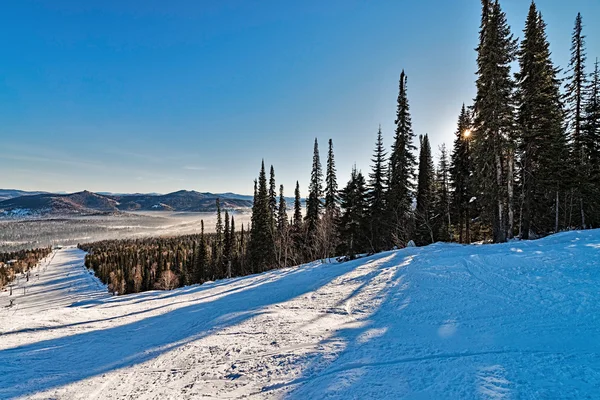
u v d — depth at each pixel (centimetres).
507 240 1856
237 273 4966
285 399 489
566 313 686
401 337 691
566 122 2284
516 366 486
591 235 1399
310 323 893
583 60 2245
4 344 965
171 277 5488
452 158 2956
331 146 4119
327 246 3141
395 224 2823
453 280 1088
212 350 761
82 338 1024
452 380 469
